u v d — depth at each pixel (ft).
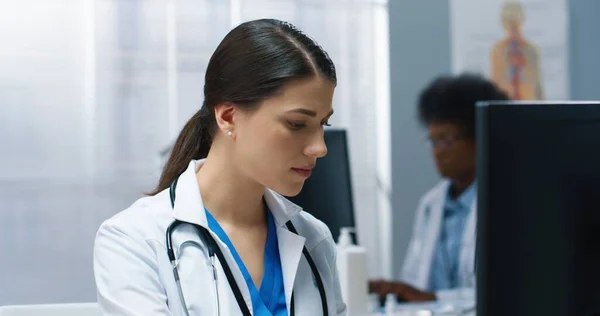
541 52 12.65
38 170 10.66
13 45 10.53
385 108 11.89
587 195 3.28
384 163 11.89
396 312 7.75
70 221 10.78
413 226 11.95
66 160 10.75
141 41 10.93
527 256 3.16
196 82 11.11
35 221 10.67
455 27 12.17
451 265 10.76
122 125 10.90
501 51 12.43
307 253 4.67
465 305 8.41
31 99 10.61
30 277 10.67
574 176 3.25
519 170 3.13
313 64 4.09
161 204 4.50
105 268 4.23
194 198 4.42
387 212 11.91
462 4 12.21
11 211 10.59
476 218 3.19
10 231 10.59
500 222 3.10
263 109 4.10
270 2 11.39
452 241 10.82
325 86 4.11
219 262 4.31
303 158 4.15
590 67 12.94
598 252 3.33
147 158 10.96
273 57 4.09
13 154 10.58
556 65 12.73
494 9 12.39
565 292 3.25
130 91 10.91
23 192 10.62
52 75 10.66
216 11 11.16
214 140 4.52
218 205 4.53
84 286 10.84
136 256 4.24
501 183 3.09
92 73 10.78
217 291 4.24
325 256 4.83
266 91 4.07
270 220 4.70
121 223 4.35
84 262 10.83
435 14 12.10
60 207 10.75
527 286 3.18
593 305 3.34
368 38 11.82
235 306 4.25
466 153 10.87
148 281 4.17
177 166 4.75
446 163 10.94
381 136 11.89
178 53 11.05
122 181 10.91
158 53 10.98
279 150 4.11
